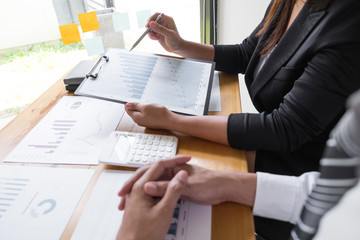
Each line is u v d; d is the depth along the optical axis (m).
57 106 0.71
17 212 0.45
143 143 0.58
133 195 0.42
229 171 0.50
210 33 1.55
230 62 0.88
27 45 1.63
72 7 1.28
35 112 0.70
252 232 0.43
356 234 0.20
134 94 0.67
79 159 0.55
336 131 0.23
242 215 0.45
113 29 1.18
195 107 0.66
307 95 0.52
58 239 0.41
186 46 0.88
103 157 0.54
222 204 0.47
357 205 0.20
